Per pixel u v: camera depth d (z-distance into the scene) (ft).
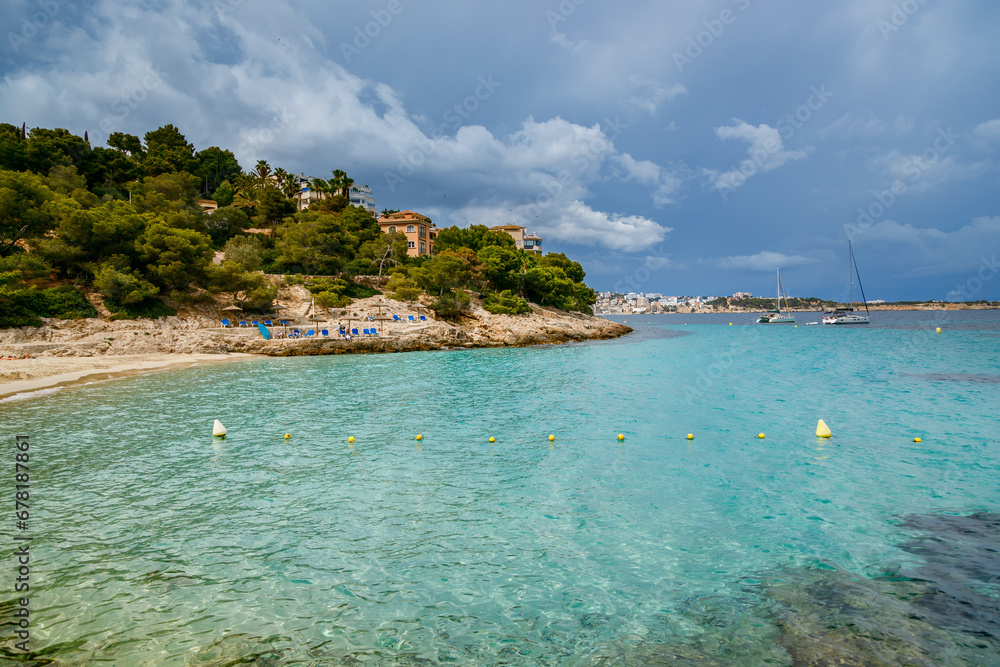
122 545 31.60
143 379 106.93
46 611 24.34
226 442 57.00
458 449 54.08
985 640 21.38
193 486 42.63
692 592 26.14
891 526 33.55
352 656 21.29
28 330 134.92
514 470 46.91
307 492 41.24
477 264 261.85
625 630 23.04
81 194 178.19
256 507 38.09
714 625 23.25
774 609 24.41
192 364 134.21
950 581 26.43
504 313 237.86
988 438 55.06
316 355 166.71
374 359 153.07
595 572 28.45
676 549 30.99
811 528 33.53
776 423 64.44
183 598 25.63
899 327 311.88
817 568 28.27
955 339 208.44
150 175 273.54
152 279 167.84
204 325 168.76
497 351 182.19
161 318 160.76
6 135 213.87
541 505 38.40
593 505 38.32
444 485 42.93
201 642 22.06
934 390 85.30
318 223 248.73
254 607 24.93
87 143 246.47
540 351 181.16
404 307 218.59
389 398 84.58
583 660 20.98
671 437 58.39
